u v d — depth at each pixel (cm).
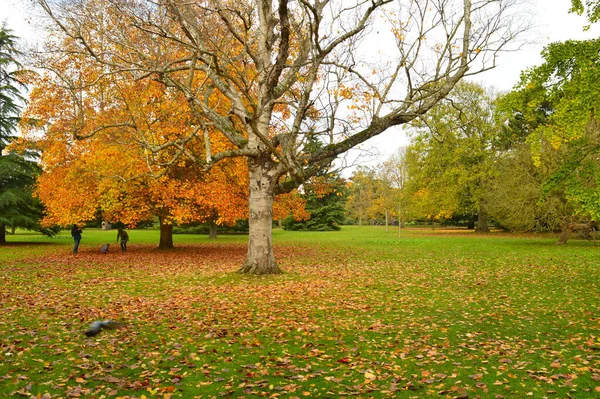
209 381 486
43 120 1839
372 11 1142
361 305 891
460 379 495
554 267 1478
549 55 1258
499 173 3478
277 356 575
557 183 1318
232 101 1214
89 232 4750
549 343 630
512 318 781
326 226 5197
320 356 577
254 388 469
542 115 3403
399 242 2914
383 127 1251
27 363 530
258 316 791
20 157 2780
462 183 3819
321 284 1148
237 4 1145
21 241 3136
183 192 1842
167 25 1216
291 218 5269
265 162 1266
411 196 4362
